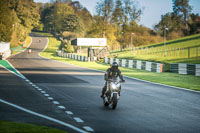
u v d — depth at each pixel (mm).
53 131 11547
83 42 142750
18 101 19078
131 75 45906
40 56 128625
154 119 14695
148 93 25000
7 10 119562
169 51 109938
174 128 12898
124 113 16078
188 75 48188
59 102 19094
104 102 18219
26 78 35438
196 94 25141
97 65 75250
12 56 115812
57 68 57469
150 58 92000
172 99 21844
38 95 22016
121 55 112875
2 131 11273
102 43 142250
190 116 15656
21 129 11680
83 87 28047
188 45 128250
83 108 17234
